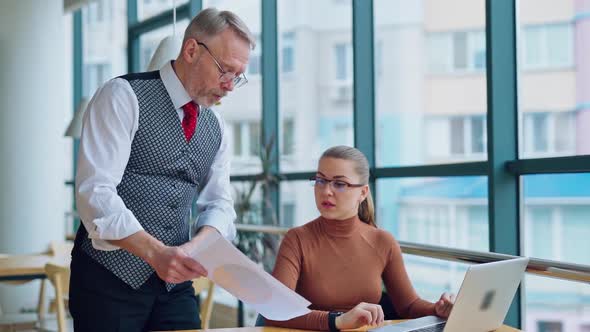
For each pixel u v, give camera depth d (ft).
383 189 14.17
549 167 9.76
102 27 24.03
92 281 6.01
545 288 12.33
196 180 6.52
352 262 6.68
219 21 5.91
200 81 6.02
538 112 15.96
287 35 17.67
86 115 5.90
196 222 6.65
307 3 17.94
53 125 18.44
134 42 22.07
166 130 6.11
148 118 6.02
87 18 25.11
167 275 5.28
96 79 24.70
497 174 10.58
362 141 14.25
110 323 6.01
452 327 5.03
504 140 10.61
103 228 5.47
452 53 19.75
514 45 10.64
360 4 14.24
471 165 11.18
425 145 20.47
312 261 6.68
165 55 10.19
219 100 6.28
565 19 16.01
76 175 5.76
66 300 14.85
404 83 20.43
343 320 5.72
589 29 15.98
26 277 11.50
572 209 10.18
